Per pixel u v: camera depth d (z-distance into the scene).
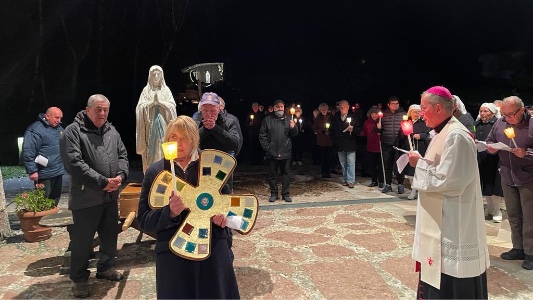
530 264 4.15
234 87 22.16
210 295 2.14
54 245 5.14
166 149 1.98
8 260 4.60
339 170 11.45
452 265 2.43
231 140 3.93
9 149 14.68
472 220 2.46
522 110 4.15
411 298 3.54
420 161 2.58
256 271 4.16
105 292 3.76
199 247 2.11
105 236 3.95
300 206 6.97
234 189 8.68
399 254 4.61
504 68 20.08
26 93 15.44
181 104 17.06
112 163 3.83
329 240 5.12
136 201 4.57
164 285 2.14
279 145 7.27
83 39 16.12
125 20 16.88
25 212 5.20
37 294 3.72
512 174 4.25
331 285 3.82
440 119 2.55
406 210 6.60
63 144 3.60
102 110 3.69
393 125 7.89
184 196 2.19
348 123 8.44
